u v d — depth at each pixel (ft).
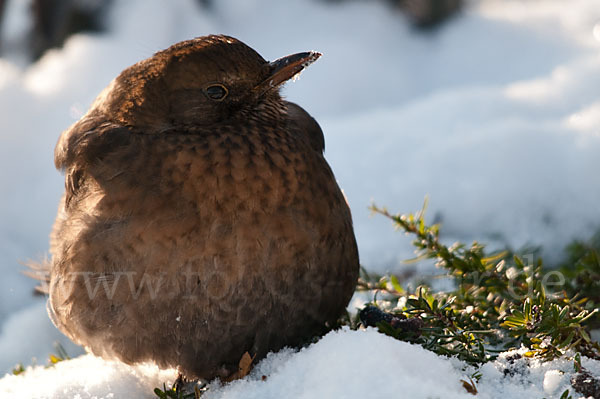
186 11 60.18
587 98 47.62
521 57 58.13
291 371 23.16
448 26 62.49
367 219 41.47
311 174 25.48
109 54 55.83
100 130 25.98
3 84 51.62
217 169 24.32
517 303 26.66
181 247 23.67
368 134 46.83
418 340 24.70
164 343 24.70
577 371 22.53
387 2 63.00
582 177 41.09
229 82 26.25
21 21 59.52
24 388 26.53
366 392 21.09
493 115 46.91
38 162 47.32
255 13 61.82
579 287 28.86
